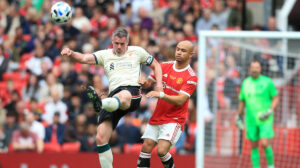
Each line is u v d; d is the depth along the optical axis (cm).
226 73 3972
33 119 4525
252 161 3803
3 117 4709
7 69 5169
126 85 2500
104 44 5038
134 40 4800
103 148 2475
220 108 3928
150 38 4981
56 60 5081
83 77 4712
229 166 3872
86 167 4144
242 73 3959
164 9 5425
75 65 4906
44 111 4634
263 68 3947
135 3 5516
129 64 2527
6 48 5269
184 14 5144
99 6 5466
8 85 5000
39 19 5578
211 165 3884
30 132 4494
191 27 5012
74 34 5203
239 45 3950
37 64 5081
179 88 2748
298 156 3897
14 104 4731
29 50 5288
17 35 5356
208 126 3912
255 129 3797
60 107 4597
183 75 2753
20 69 5150
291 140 3922
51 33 5238
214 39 4016
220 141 3906
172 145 2756
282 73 3934
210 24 5081
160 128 2772
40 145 4466
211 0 5300
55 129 4475
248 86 3831
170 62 2838
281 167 3925
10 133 4522
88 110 4450
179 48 2734
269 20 4875
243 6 4525
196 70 4541
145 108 4400
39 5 5638
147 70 4516
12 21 5566
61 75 4831
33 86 4869
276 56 3931
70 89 4662
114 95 2419
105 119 2498
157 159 4066
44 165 4216
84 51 4919
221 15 5116
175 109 2758
